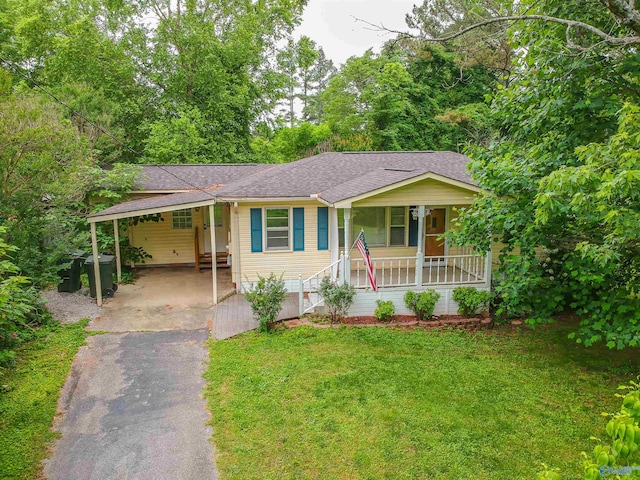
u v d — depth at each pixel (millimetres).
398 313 12359
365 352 10031
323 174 15242
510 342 10867
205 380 8750
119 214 12406
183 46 25766
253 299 11070
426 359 9742
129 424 7270
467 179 13258
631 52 8602
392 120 31359
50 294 13375
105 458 6410
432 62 30812
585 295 9250
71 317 11828
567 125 9031
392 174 12961
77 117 20875
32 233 12281
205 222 17875
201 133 25578
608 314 8758
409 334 11148
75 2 25266
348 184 13477
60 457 6422
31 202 12461
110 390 8344
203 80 25562
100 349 10078
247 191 13547
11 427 7047
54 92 21938
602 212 6969
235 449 6602
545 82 9156
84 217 15281
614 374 9180
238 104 26812
